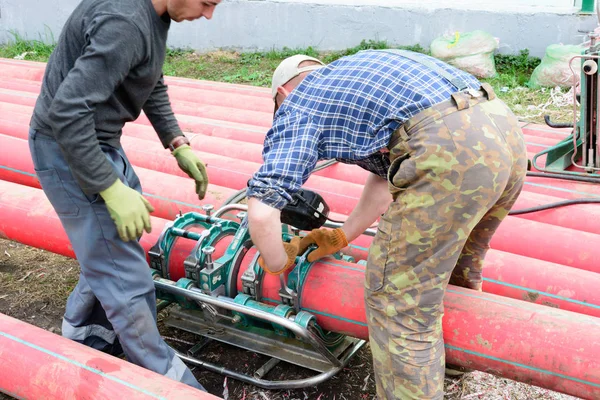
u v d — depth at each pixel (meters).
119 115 2.36
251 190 2.19
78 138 2.13
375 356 2.32
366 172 4.49
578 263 3.36
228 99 6.46
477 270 2.66
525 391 2.92
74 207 2.40
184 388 2.35
